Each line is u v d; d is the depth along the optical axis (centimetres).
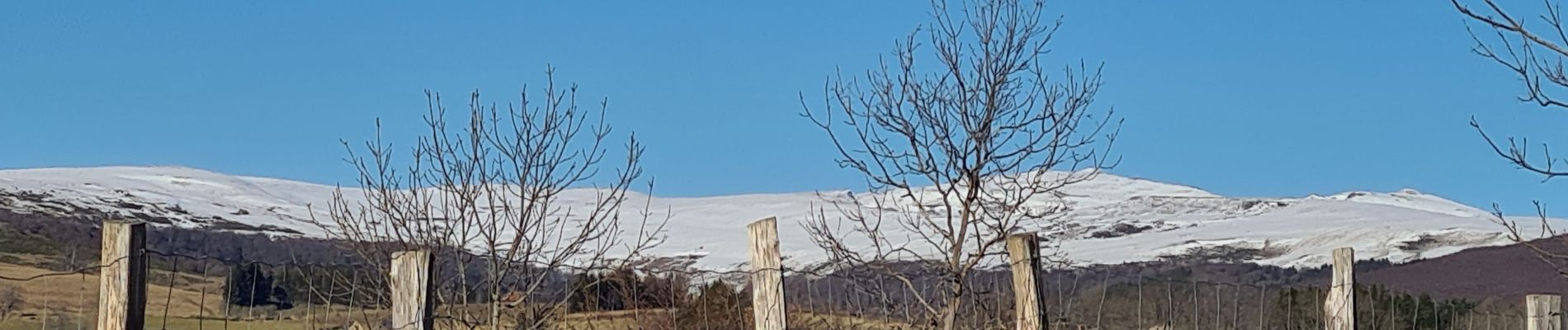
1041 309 696
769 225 701
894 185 982
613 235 1020
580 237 1005
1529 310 970
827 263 958
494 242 973
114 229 550
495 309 954
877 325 924
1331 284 938
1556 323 970
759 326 695
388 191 1007
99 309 546
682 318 952
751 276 708
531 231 997
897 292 949
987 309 916
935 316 927
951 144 972
